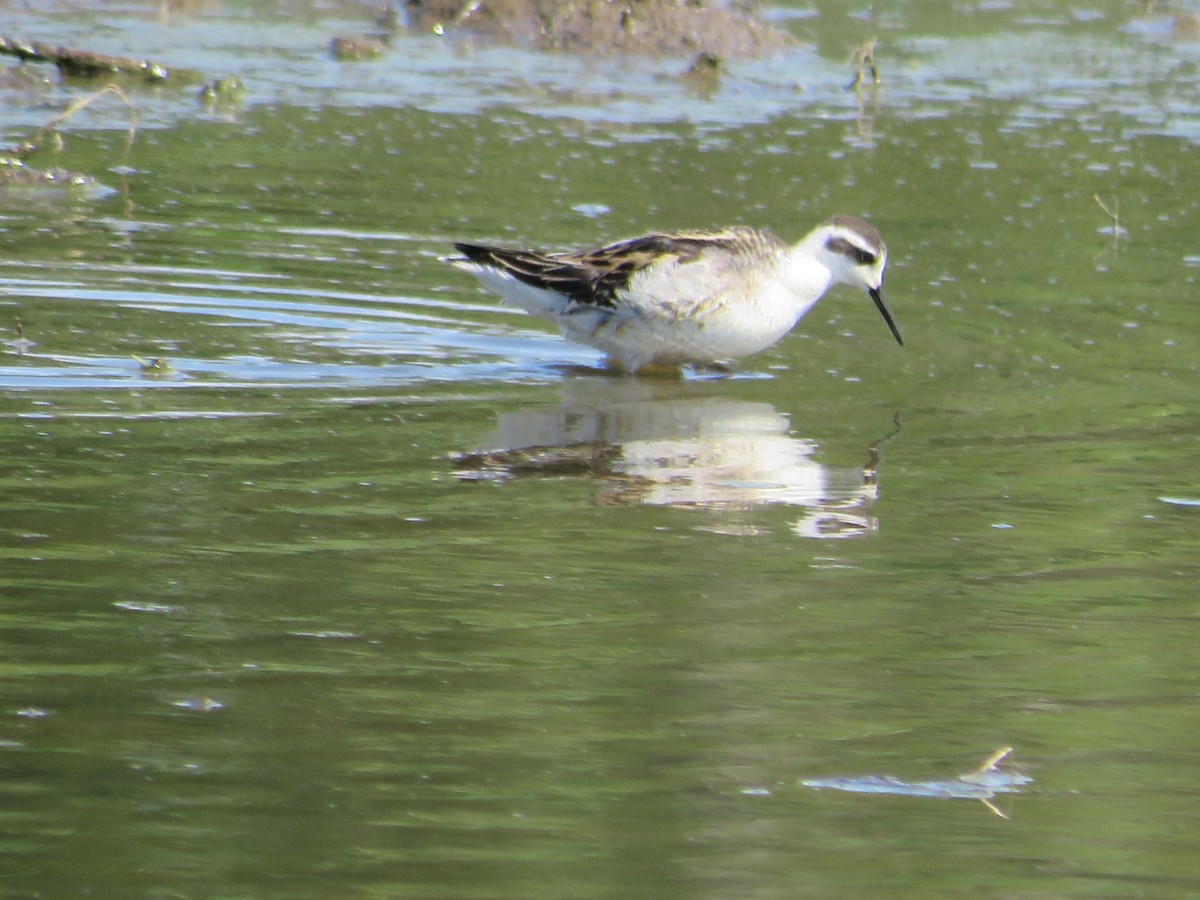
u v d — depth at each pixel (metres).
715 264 14.75
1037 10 32.06
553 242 17.80
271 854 6.93
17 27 27.33
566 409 13.59
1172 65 28.11
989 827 7.32
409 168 21.02
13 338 14.64
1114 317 16.41
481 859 6.93
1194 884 6.89
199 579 9.73
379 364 14.62
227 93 24.28
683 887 6.75
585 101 24.84
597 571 10.07
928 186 21.00
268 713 8.17
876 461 12.33
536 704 8.36
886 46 28.78
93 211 18.83
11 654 8.69
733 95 25.56
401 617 9.31
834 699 8.51
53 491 11.05
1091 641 9.26
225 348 14.75
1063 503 11.45
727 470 12.05
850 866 6.98
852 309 16.83
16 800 7.30
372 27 29.25
